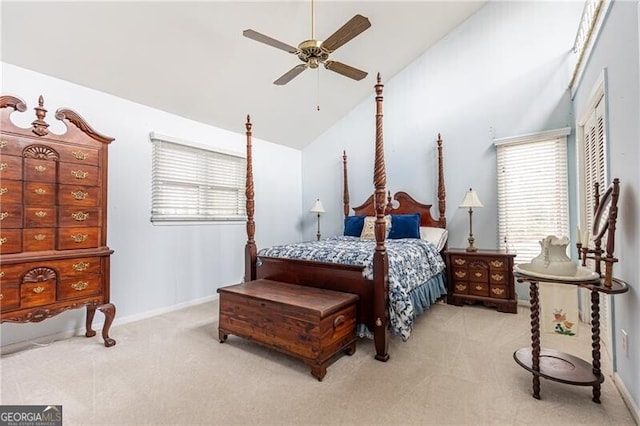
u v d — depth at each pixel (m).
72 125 2.52
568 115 3.45
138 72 3.03
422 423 1.60
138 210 3.37
